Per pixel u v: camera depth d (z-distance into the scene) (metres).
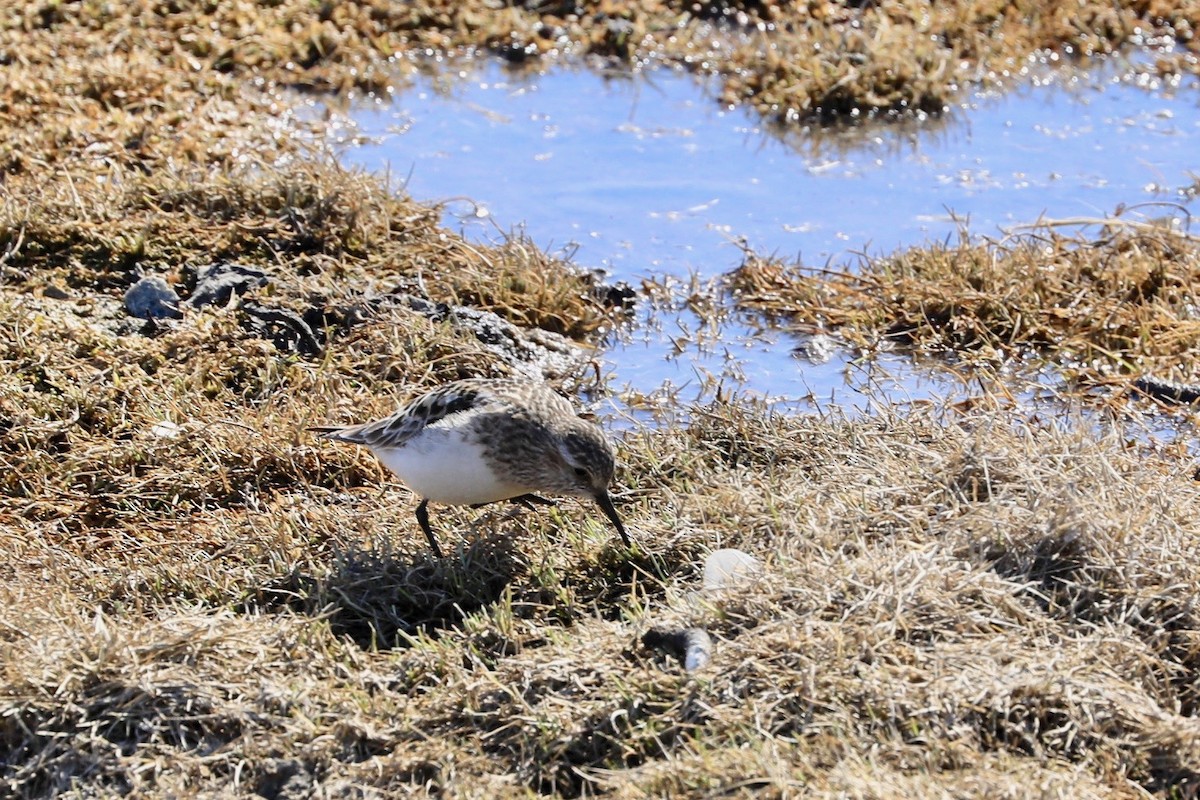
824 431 12.70
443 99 21.64
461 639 10.02
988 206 18.53
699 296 16.58
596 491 11.12
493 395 10.97
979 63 22.30
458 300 15.82
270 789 8.73
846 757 8.30
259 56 21.70
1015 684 8.80
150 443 12.72
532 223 18.14
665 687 9.09
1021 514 10.30
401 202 17.42
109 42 21.31
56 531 11.78
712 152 20.23
